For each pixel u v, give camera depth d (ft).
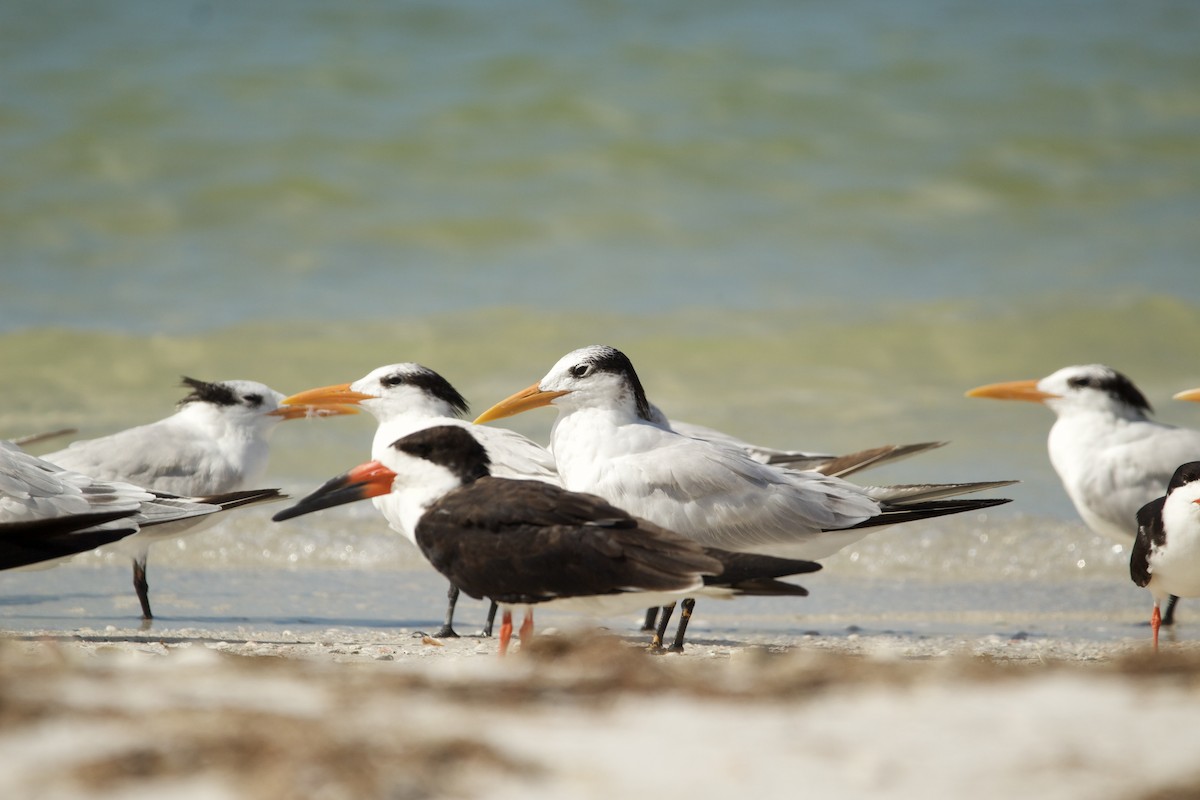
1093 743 17.54
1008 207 84.02
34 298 66.69
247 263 72.33
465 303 68.18
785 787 16.08
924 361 64.39
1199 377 63.10
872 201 82.79
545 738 17.80
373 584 39.40
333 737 17.12
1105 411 39.17
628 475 31.24
